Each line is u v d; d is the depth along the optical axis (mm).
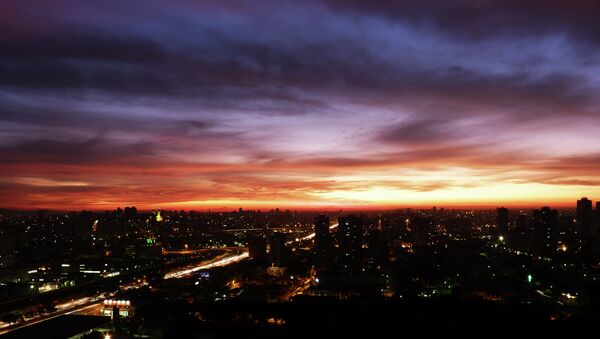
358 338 192250
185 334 198250
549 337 194000
